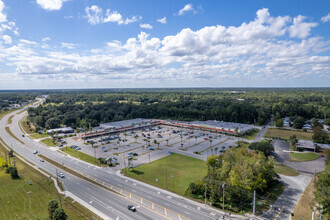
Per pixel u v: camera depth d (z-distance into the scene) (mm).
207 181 80750
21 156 134500
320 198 65625
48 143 166250
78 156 132375
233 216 68312
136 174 103188
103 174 103812
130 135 195125
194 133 197875
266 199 78500
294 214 68750
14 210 73562
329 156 108000
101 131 196625
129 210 71938
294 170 105062
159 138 181000
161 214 69562
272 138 171500
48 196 82938
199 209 72500
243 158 86125
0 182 96062
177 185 90750
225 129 193875
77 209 72625
